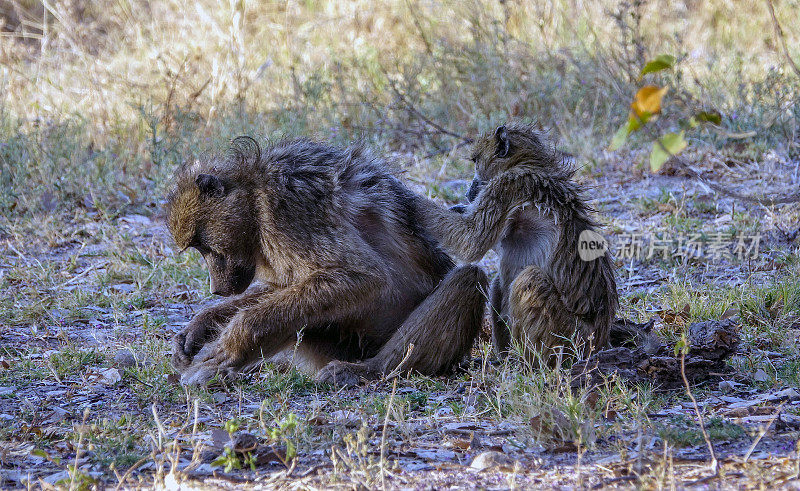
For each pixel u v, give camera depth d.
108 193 18.05
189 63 24.41
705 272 13.59
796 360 9.83
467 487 6.44
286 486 6.55
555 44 24.72
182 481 6.60
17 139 18.61
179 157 18.67
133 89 23.31
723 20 27.56
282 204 9.66
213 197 9.76
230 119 20.16
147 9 29.83
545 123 20.55
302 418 8.11
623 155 19.31
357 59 25.22
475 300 9.67
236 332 9.44
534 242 10.17
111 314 12.72
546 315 9.48
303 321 9.52
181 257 14.98
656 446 7.25
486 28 24.55
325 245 9.58
